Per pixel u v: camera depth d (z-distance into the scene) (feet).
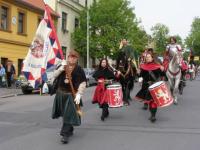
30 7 119.03
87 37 139.54
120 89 37.81
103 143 28.22
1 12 104.42
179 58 47.98
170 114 41.60
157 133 31.68
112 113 42.50
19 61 114.62
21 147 27.09
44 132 32.30
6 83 93.56
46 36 33.22
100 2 148.87
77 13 156.04
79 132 32.24
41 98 64.59
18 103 56.24
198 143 28.09
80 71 28.60
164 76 38.09
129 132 32.14
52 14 132.46
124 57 48.57
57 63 32.42
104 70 37.83
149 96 36.63
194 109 45.39
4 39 104.73
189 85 87.92
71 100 28.25
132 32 149.38
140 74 38.14
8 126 35.35
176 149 26.40
